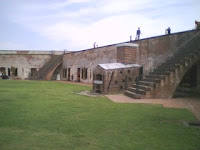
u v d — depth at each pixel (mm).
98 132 4781
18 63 34656
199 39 11758
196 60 10680
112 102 9023
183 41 12672
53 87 16547
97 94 12227
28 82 22719
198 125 5582
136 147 3926
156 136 4535
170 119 6012
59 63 31344
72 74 28156
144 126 5273
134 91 11070
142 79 12016
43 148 3826
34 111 6883
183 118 6141
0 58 34750
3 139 4242
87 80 24047
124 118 6070
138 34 19953
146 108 7633
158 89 10258
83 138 4383
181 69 10453
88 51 23891
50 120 5766
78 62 26406
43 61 34875
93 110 7191
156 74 11906
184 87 12984
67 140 4254
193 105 8398
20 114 6406
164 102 9102
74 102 8898
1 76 32125
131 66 13617
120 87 13094
